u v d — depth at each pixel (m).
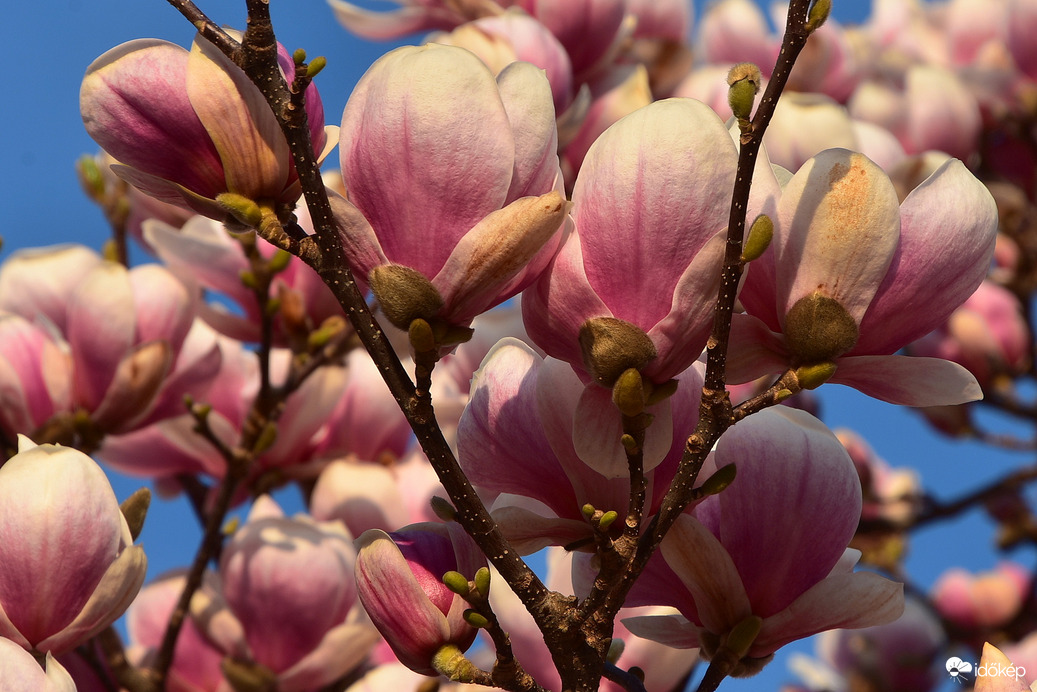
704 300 0.73
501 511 0.79
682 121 0.73
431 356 0.74
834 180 0.74
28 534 0.80
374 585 0.77
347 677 1.26
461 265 0.73
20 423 1.14
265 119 0.75
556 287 0.74
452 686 1.10
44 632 0.80
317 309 1.26
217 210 0.77
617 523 0.78
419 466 1.38
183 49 0.77
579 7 1.45
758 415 0.80
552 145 0.74
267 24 0.74
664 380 0.74
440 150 0.72
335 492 1.31
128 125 0.76
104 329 1.14
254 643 1.16
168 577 1.27
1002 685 0.76
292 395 1.36
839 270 0.74
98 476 0.81
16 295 1.40
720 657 0.80
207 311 1.27
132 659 1.21
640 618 0.83
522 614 1.03
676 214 0.73
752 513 0.80
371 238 0.73
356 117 0.74
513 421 0.80
